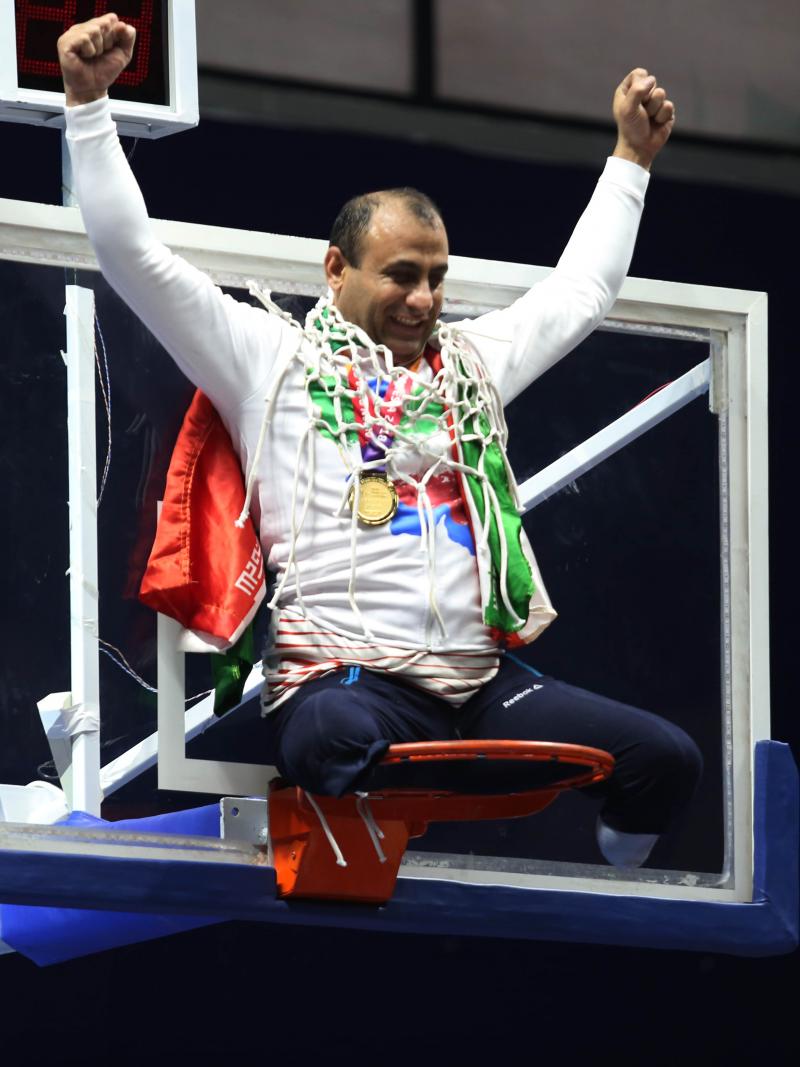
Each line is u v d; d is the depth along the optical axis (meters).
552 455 10.55
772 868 10.59
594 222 10.11
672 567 10.70
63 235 9.62
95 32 8.81
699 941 10.35
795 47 16.59
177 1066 15.00
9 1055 14.56
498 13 16.03
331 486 9.16
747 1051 16.00
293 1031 15.31
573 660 10.43
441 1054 15.62
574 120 16.14
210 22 15.36
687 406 10.86
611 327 10.76
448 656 9.11
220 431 9.38
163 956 15.05
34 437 9.44
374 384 9.33
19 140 14.84
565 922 10.04
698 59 16.39
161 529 9.22
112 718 9.38
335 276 9.52
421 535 9.13
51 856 9.02
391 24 15.81
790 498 16.34
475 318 10.44
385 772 8.77
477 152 15.98
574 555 10.52
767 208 16.53
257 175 15.57
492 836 10.05
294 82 15.55
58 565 9.38
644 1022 15.94
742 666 10.77
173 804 9.44
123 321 9.66
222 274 9.96
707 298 10.95
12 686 9.23
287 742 8.70
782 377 16.47
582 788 9.34
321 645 9.04
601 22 16.23
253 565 9.16
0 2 9.82
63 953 10.63
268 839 9.48
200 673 9.57
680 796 9.27
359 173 15.80
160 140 15.34
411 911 9.68
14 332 9.48
